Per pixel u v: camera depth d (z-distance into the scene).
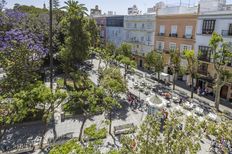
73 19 36.66
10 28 39.00
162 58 39.16
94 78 40.78
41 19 47.00
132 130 17.58
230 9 34.16
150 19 48.78
